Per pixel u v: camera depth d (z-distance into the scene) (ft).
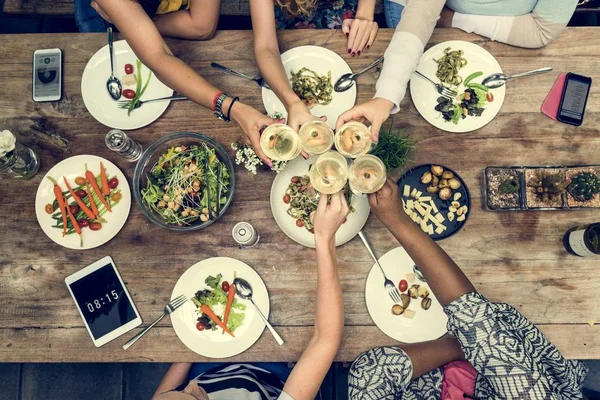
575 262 4.87
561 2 4.88
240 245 5.01
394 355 4.49
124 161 5.20
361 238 4.93
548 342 4.42
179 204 4.95
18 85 5.33
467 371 4.81
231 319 4.88
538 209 4.85
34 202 5.18
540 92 5.11
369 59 5.27
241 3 6.86
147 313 4.98
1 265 5.09
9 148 4.58
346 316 4.88
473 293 4.21
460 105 5.11
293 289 4.93
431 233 4.94
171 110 5.24
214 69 5.28
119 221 5.06
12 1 6.83
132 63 5.34
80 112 5.29
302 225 4.96
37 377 7.63
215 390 5.19
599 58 5.14
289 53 5.28
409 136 5.12
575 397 4.75
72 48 5.36
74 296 4.98
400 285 4.88
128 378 7.59
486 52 5.18
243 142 5.09
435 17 5.10
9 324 5.01
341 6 6.67
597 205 4.81
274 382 5.58
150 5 5.40
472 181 5.04
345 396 7.13
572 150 5.04
